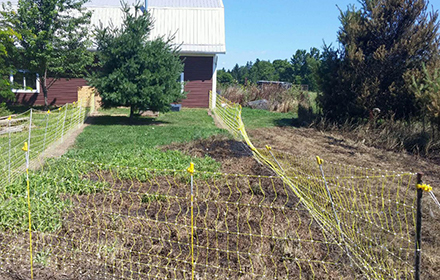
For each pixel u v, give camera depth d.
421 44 14.39
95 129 14.29
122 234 5.36
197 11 24.91
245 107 23.97
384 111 14.84
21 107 21.56
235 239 5.34
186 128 14.95
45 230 5.48
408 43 14.46
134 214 6.12
